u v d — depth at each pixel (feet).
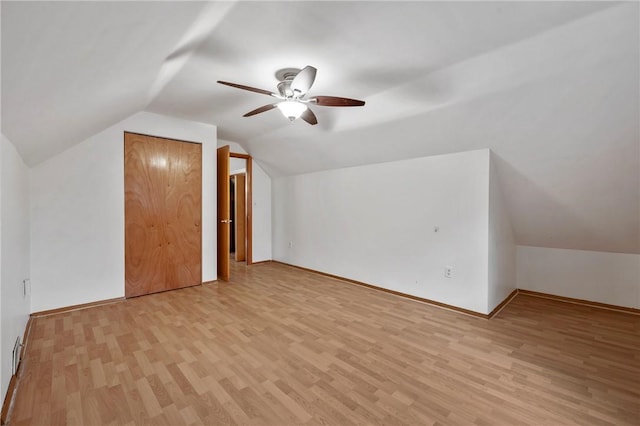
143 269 12.25
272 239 19.90
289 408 5.57
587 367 7.01
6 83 3.99
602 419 5.29
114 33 4.42
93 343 8.05
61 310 10.33
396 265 12.66
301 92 7.48
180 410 5.49
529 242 12.73
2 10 2.59
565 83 6.98
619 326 9.50
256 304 11.35
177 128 13.00
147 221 12.32
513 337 8.62
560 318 10.16
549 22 5.82
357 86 8.99
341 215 15.07
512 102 7.99
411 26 6.05
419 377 6.57
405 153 11.88
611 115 7.20
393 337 8.56
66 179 10.40
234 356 7.42
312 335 8.66
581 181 9.22
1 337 5.46
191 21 5.41
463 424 5.17
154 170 12.45
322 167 15.74
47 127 7.04
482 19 5.78
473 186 10.28
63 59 4.29
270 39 6.61
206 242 14.16
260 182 19.20
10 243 6.59
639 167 8.08
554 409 5.55
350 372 6.75
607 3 5.24
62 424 5.12
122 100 8.64
